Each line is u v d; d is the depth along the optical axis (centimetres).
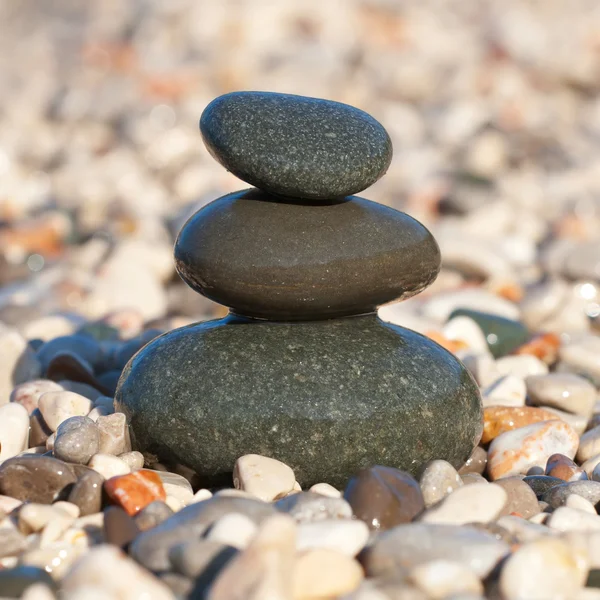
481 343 767
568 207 1412
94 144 1866
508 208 1336
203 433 469
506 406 580
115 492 435
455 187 1441
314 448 462
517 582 355
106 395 644
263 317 498
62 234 1273
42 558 387
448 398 488
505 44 2577
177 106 2025
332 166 480
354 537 382
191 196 1527
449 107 2030
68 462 474
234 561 340
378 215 500
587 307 973
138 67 2355
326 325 496
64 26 2905
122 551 393
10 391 653
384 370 479
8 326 896
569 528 423
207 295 499
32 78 2405
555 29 2744
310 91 2170
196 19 2606
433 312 888
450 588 354
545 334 789
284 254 478
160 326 841
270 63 2323
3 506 445
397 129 1927
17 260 1159
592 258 1055
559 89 2373
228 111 492
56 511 423
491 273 1051
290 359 476
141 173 1672
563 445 536
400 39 2672
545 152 1781
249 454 461
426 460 479
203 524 392
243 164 482
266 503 412
